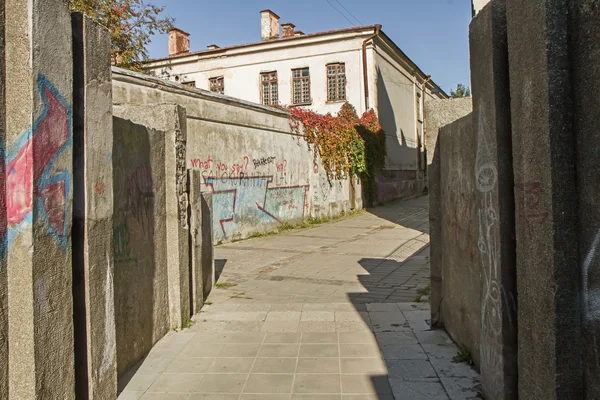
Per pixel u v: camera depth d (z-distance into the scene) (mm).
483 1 5352
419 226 15656
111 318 3455
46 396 2654
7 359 2586
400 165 27641
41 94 2639
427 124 5262
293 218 15984
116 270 3938
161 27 15117
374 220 17766
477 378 3773
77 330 3154
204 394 3646
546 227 2307
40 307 2615
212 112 11820
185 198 5406
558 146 2240
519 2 2570
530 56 2438
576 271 2227
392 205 23844
